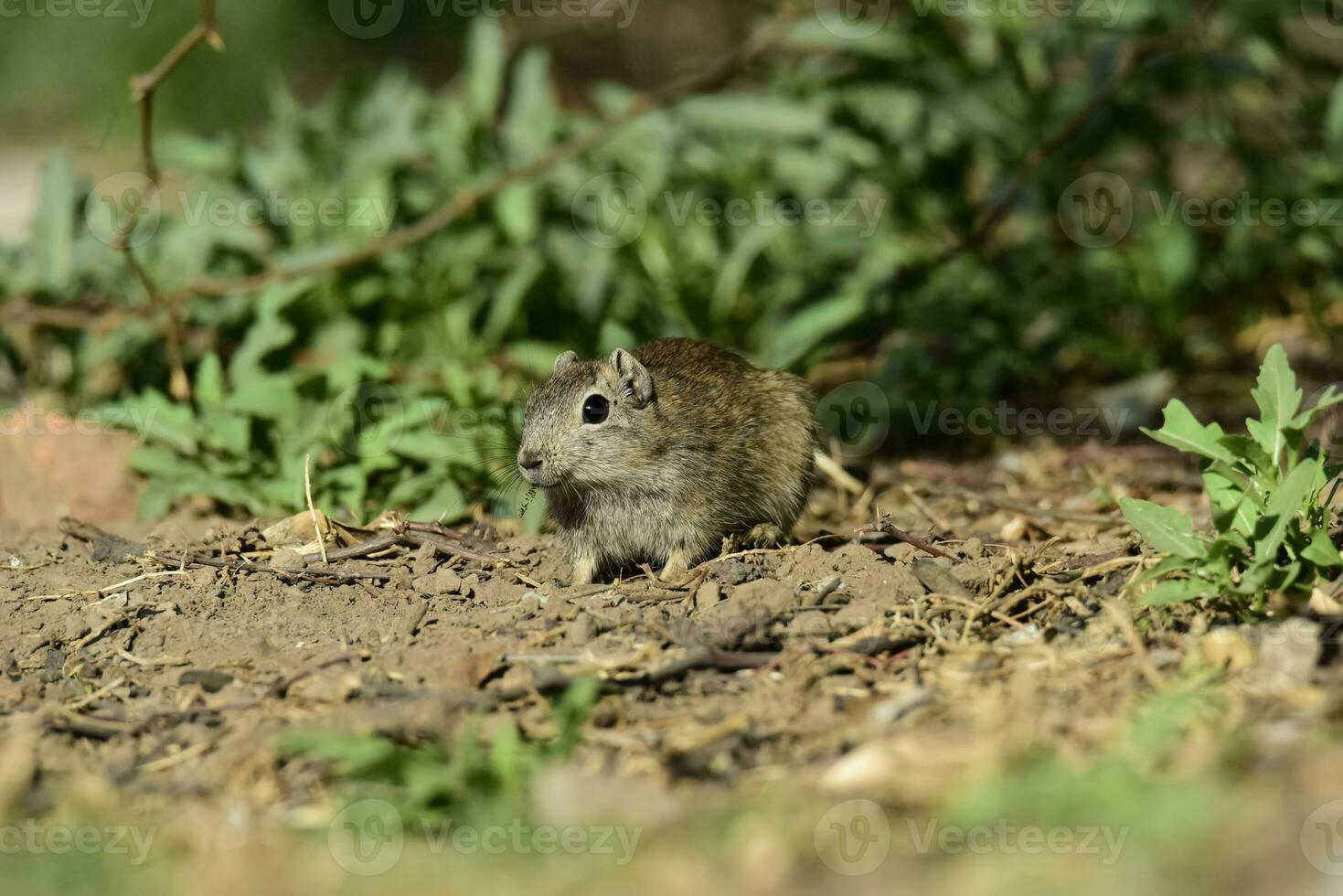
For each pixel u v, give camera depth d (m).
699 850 6.34
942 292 15.94
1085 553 10.11
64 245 14.94
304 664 8.71
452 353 14.84
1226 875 5.71
